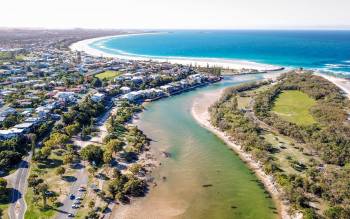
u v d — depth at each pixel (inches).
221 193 4466.0
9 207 3939.5
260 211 4065.0
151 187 4579.2
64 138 5698.8
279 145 5861.2
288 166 5059.1
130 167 4948.3
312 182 4525.1
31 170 4877.0
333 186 4365.2
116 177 4660.4
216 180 4800.7
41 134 6131.9
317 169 4923.7
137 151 5649.6
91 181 4598.9
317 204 4094.5
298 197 4089.6
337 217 3730.3
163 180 4778.5
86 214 3863.2
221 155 5629.9
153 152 5698.8
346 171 4781.0
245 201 4279.0
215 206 4180.6
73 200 4131.4
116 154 5502.0
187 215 3993.6
